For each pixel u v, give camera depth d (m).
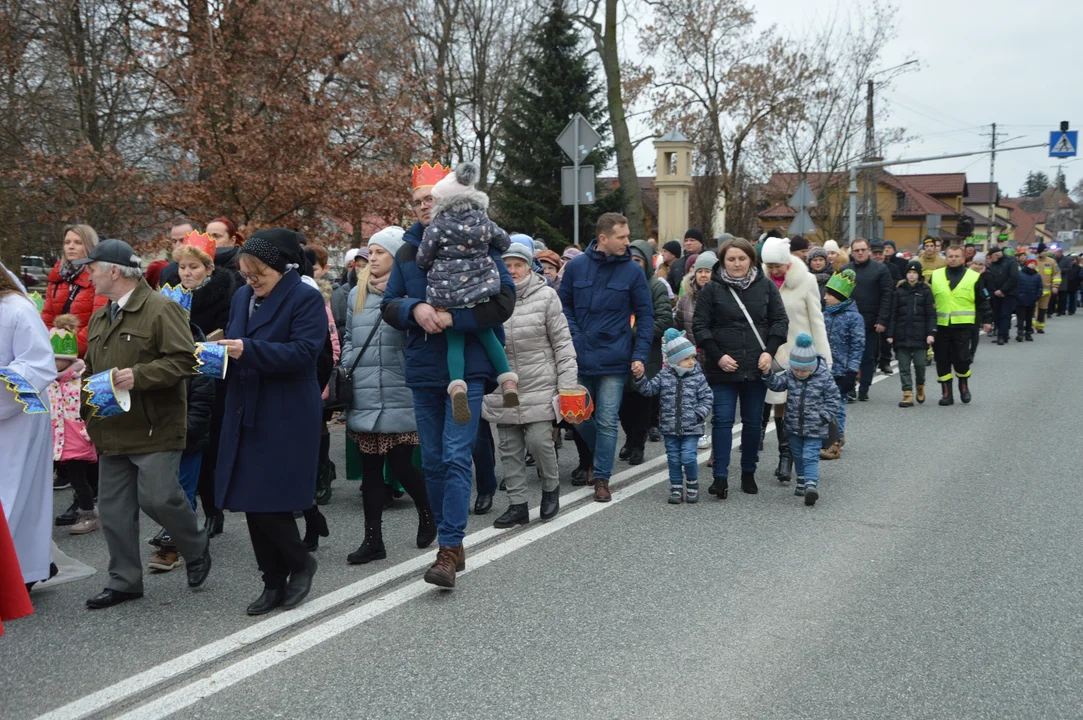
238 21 15.92
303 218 16.00
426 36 29.34
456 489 5.20
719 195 33.31
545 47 27.92
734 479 8.12
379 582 5.36
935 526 6.53
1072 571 5.54
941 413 11.67
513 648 4.42
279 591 4.96
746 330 7.30
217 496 4.80
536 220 27.11
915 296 12.05
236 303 5.02
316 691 3.98
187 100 15.19
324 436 7.35
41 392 4.93
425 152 17.30
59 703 3.90
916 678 4.11
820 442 7.23
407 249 5.30
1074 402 12.37
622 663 4.25
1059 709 3.82
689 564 5.68
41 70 18.20
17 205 16.95
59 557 5.45
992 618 4.79
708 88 34.19
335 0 18.89
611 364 7.16
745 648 4.42
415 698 3.91
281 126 15.43
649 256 8.99
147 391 4.96
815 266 11.05
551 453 6.70
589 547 6.03
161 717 3.77
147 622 4.80
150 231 17.09
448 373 5.22
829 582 5.35
